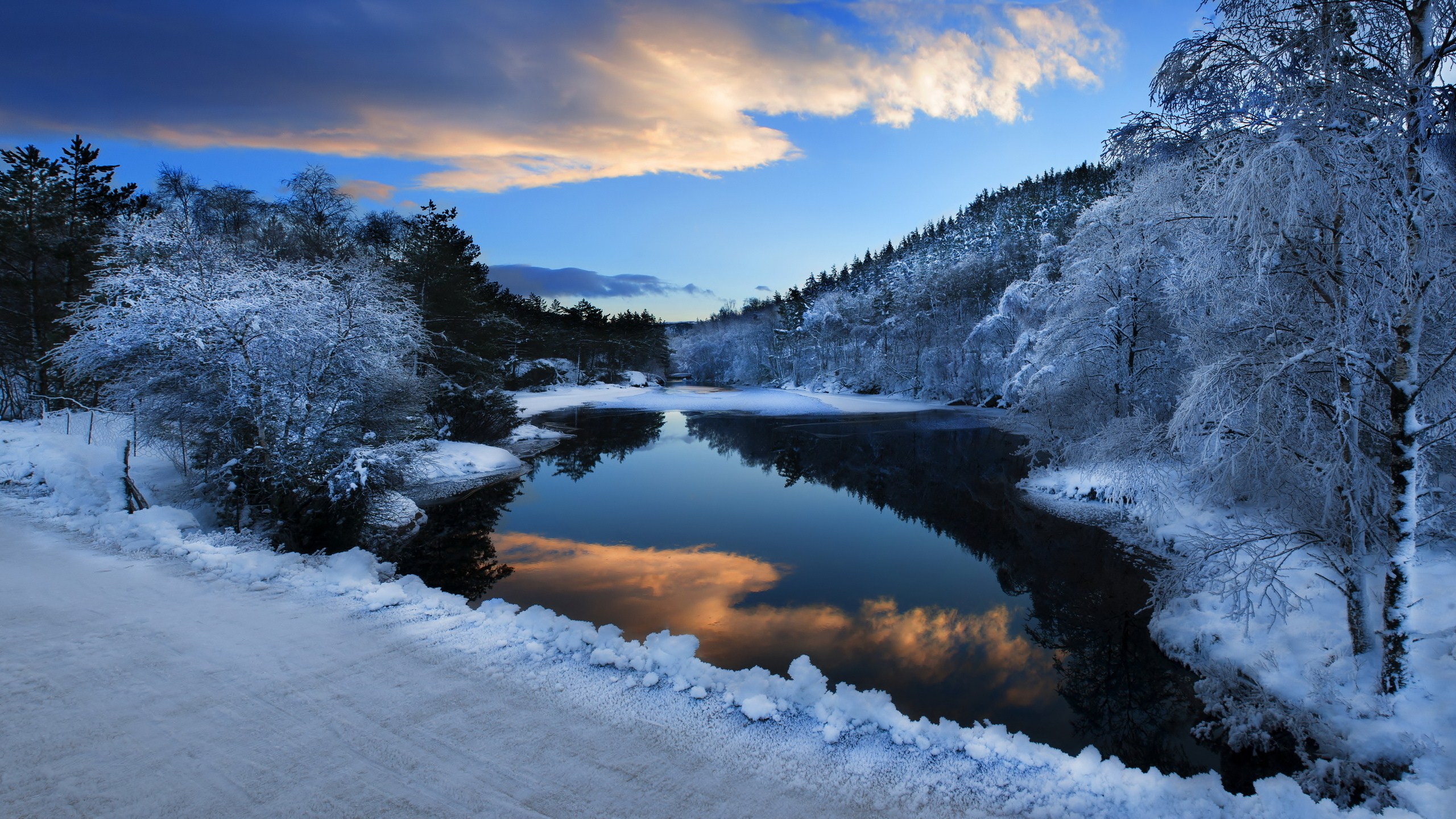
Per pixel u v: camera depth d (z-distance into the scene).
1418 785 4.46
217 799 3.50
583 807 3.53
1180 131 6.28
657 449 28.83
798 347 90.62
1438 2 4.85
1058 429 18.61
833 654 8.03
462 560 11.86
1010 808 3.65
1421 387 5.17
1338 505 5.95
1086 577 11.11
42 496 10.87
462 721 4.40
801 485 20.59
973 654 8.10
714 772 3.91
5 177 21.27
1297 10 5.28
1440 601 6.70
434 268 28.59
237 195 31.91
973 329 45.56
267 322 10.17
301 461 10.56
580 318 85.88
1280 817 3.58
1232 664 6.91
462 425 24.12
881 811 3.58
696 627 8.82
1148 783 3.83
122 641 5.49
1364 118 4.97
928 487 20.00
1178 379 15.25
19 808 3.36
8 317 21.81
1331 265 5.46
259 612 6.24
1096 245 16.64
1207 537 6.90
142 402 10.62
